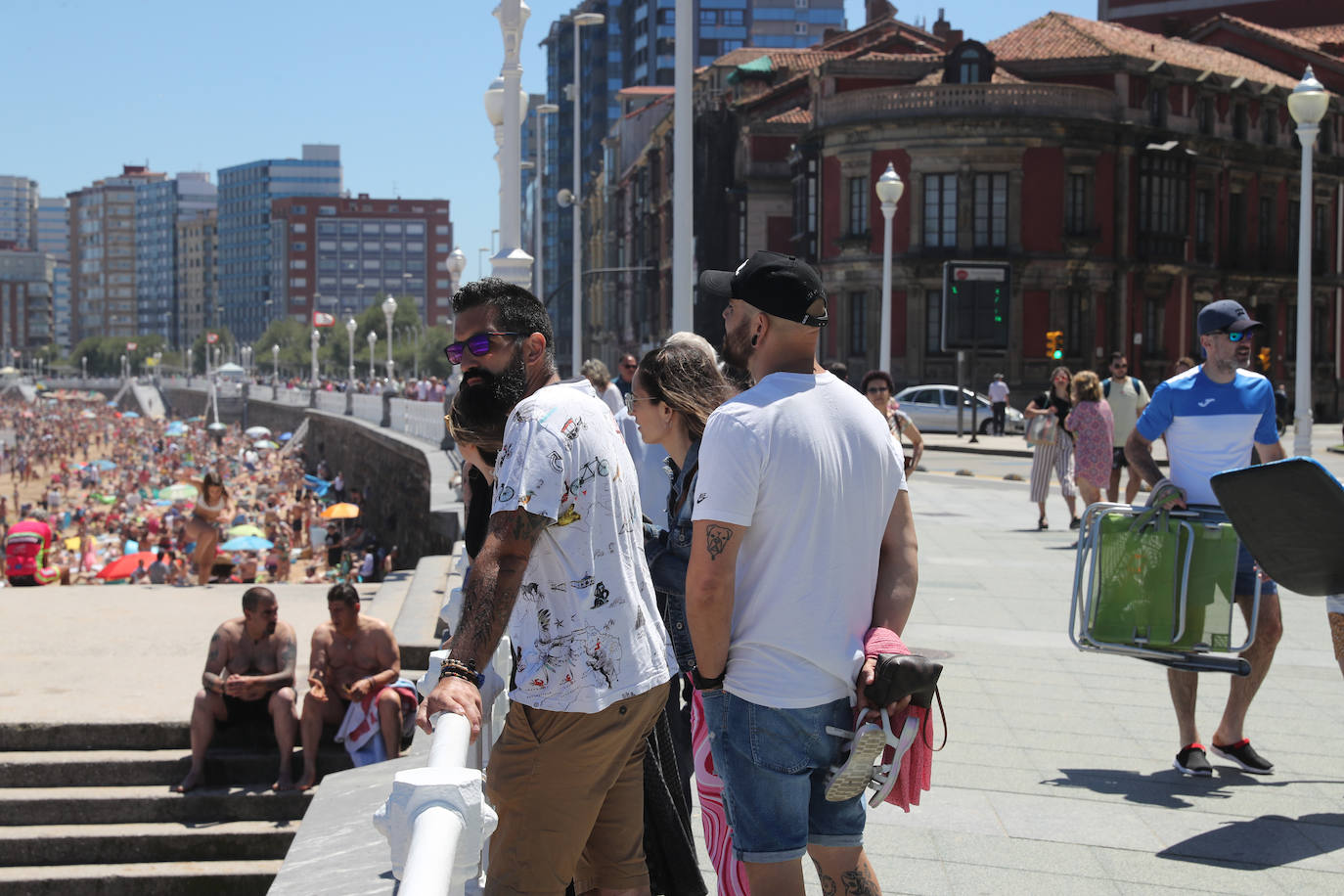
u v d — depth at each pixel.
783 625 2.99
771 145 56.16
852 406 3.12
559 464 2.89
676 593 4.13
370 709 8.37
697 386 4.17
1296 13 66.50
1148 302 50.75
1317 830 5.12
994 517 17.11
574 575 2.99
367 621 8.57
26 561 17.84
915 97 47.03
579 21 35.34
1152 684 7.64
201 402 124.81
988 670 7.98
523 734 3.04
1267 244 55.72
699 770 3.84
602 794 3.10
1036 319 47.50
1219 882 4.60
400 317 147.62
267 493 51.00
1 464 88.38
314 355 66.75
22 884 7.74
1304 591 4.91
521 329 3.22
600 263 93.44
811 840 3.12
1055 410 15.50
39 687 9.57
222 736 8.69
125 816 8.20
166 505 50.62
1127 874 4.69
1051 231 47.34
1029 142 46.81
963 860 4.82
